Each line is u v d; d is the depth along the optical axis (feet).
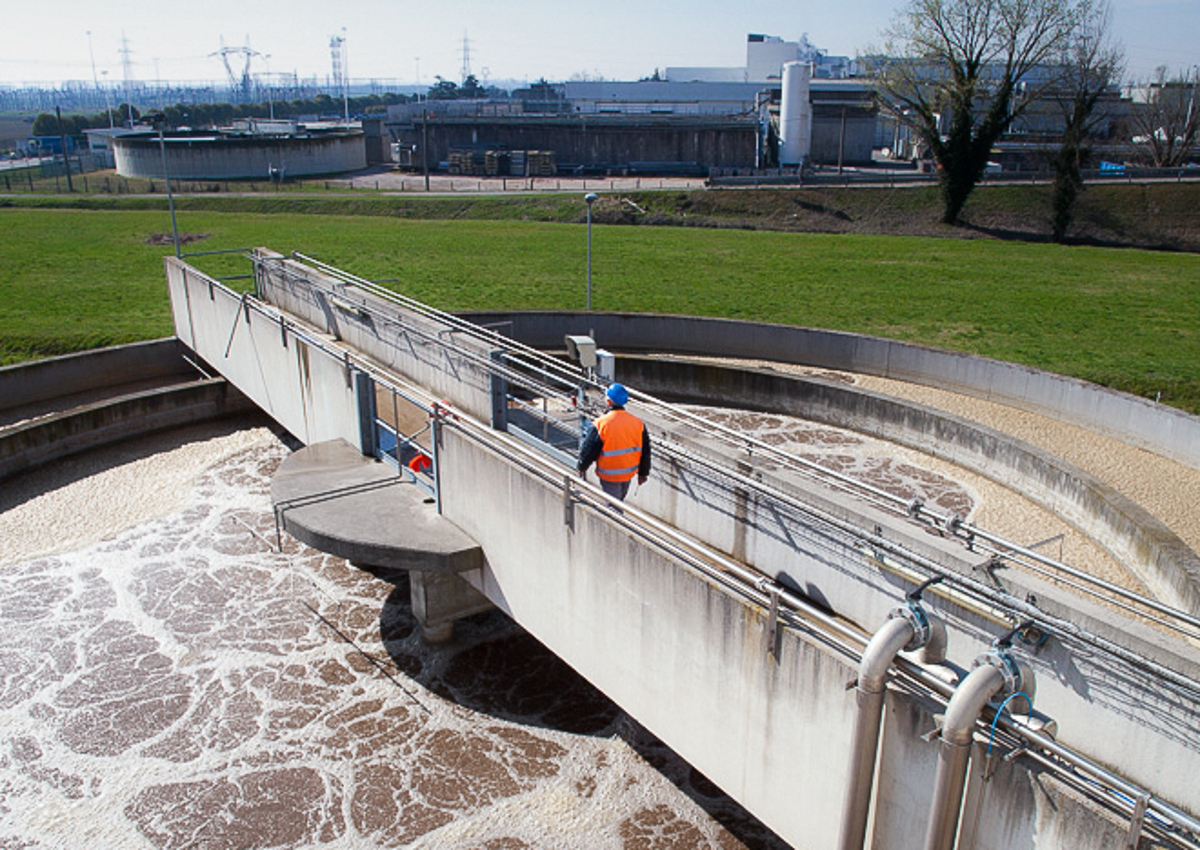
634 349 106.42
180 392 82.94
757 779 29.09
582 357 48.37
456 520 42.73
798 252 170.30
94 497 69.41
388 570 59.82
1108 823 19.85
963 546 27.78
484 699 47.55
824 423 87.35
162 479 72.90
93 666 49.67
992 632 25.79
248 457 77.77
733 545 34.30
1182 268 161.68
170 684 48.34
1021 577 25.79
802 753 27.22
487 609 55.77
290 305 71.00
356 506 44.65
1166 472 73.61
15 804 40.40
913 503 29.14
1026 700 22.20
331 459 50.52
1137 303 133.08
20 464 72.74
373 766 42.78
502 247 169.17
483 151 300.61
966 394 93.71
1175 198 200.54
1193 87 246.68
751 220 204.95
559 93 472.03
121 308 119.44
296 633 52.90
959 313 125.49
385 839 38.68
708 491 34.99
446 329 49.93
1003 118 204.64
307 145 298.97
